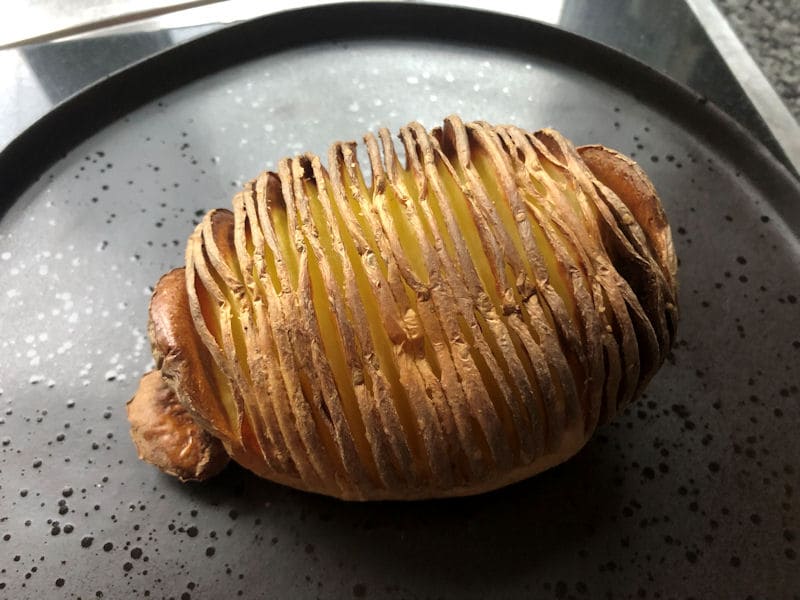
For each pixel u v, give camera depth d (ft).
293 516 0.44
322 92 0.64
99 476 0.46
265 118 0.62
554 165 0.37
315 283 0.35
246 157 0.60
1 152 0.58
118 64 0.67
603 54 0.63
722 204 0.56
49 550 0.44
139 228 0.57
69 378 0.50
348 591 0.42
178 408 0.44
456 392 0.34
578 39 0.63
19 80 0.66
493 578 0.42
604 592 0.42
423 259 0.34
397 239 0.34
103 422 0.48
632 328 0.35
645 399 0.48
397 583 0.42
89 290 0.54
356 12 0.66
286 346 0.34
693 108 0.60
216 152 0.61
